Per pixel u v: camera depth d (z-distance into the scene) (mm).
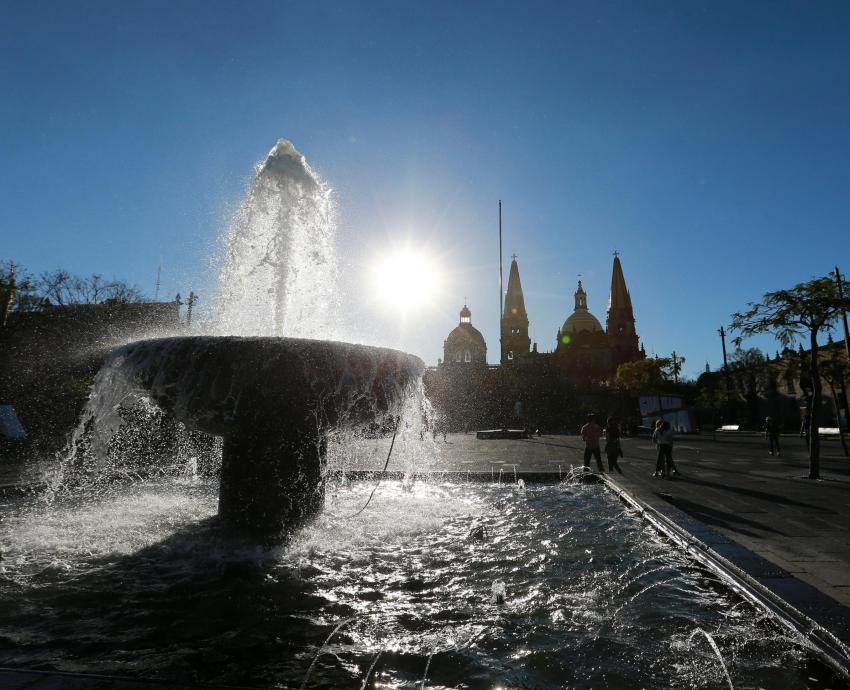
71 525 6797
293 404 6137
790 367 14742
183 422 6645
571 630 3646
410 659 3207
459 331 97062
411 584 4660
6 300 27766
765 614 3695
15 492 9500
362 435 8258
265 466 6094
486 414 67625
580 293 105125
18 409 25562
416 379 7613
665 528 6500
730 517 7340
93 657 3229
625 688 2865
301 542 5895
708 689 2850
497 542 6160
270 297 9055
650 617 3869
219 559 5297
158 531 6438
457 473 12242
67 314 30766
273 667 3100
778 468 14953
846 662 2797
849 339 18375
